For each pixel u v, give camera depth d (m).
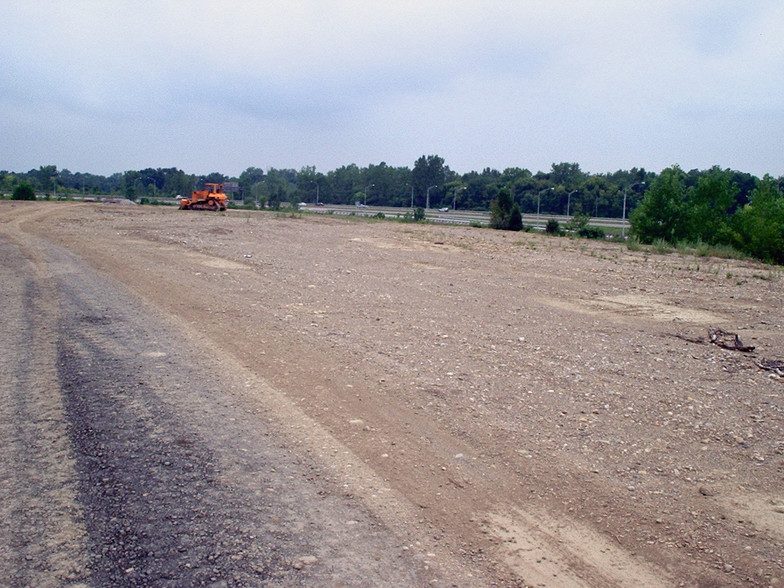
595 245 30.00
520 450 5.70
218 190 49.66
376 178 139.25
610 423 6.38
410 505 4.77
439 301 12.58
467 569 4.06
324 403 6.67
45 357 7.86
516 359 8.47
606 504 4.87
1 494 4.66
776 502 4.95
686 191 34.94
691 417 6.61
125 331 9.22
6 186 107.44
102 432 5.76
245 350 8.47
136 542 4.13
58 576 3.77
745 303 13.69
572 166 126.94
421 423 6.22
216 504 4.62
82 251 17.67
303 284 13.82
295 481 5.02
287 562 3.99
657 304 13.28
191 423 6.03
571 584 3.97
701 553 4.29
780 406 7.02
